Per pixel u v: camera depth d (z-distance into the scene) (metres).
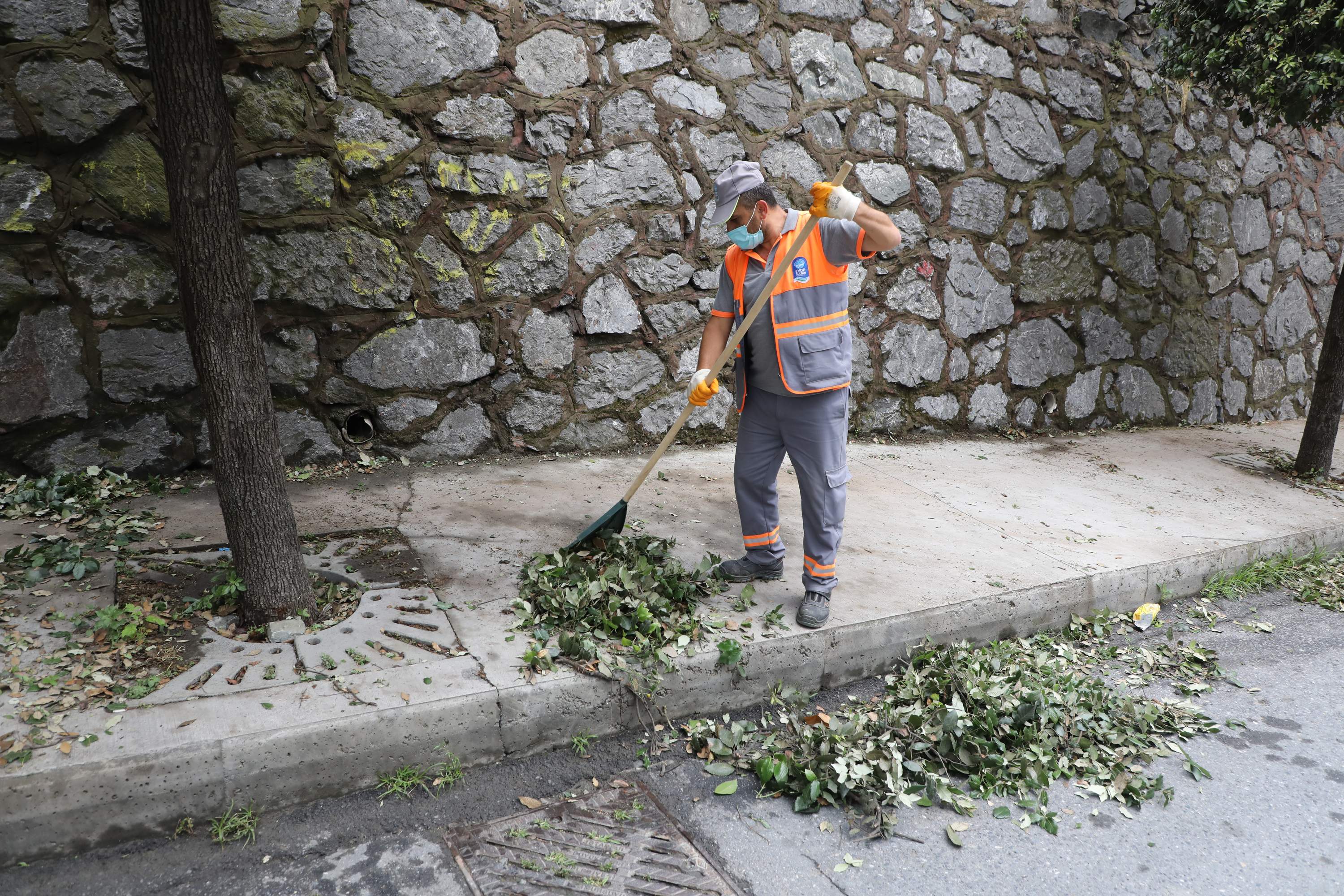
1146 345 7.85
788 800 2.68
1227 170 8.15
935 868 2.41
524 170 5.03
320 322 4.71
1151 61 7.38
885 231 2.89
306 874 2.24
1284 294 9.02
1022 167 6.74
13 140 3.94
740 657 3.09
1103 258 7.38
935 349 6.60
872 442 6.40
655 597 3.27
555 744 2.84
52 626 2.89
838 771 2.65
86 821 2.25
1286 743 3.16
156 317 4.37
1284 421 9.27
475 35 4.77
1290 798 2.82
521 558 3.75
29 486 4.08
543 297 5.23
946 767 2.87
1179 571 4.47
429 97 4.72
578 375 5.42
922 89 6.19
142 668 2.70
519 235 5.09
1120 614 4.25
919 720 2.97
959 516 4.88
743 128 5.61
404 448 5.04
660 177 5.40
